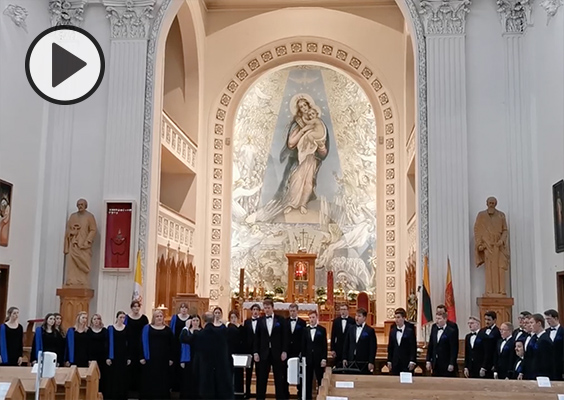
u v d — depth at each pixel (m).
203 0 19.44
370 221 20.94
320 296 19.72
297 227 21.28
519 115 12.86
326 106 21.70
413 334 9.51
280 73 21.80
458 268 12.46
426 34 13.30
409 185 19.20
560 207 11.05
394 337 9.53
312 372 9.82
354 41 19.98
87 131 13.50
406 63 19.20
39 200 13.12
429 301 11.98
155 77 13.66
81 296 12.59
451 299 11.95
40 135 13.24
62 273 13.03
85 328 9.59
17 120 12.26
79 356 9.38
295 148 21.69
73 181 13.37
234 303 19.62
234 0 19.66
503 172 12.74
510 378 8.63
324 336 9.91
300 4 19.78
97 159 13.42
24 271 12.57
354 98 21.39
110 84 13.49
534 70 12.73
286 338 10.02
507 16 13.15
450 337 9.40
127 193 13.13
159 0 13.90
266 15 19.83
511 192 12.64
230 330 10.32
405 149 19.33
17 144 12.25
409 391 6.64
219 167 20.00
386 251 19.58
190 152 18.73
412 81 19.23
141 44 13.60
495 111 12.96
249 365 9.75
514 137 12.80
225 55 20.11
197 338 8.92
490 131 12.90
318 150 21.61
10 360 9.31
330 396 6.48
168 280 16.62
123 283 12.81
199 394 8.76
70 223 12.88
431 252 12.60
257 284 20.86
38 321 12.02
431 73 13.15
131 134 13.34
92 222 12.90
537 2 12.48
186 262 18.44
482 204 12.70
